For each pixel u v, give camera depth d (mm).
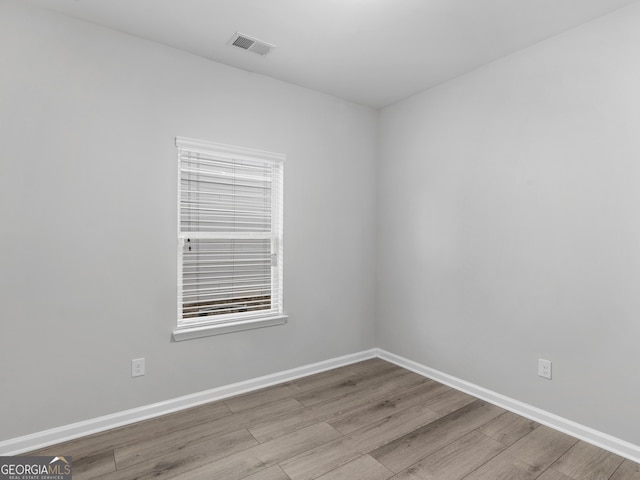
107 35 2326
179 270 2615
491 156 2738
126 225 2391
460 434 2285
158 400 2520
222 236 2818
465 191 2920
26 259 2084
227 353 2809
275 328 3057
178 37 2438
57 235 2172
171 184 2559
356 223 3574
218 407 2631
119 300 2371
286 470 1930
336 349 3445
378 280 3715
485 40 2451
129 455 2051
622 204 2082
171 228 2561
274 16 2199
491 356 2736
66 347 2205
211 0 2051
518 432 2312
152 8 2127
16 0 2055
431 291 3188
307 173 3227
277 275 3105
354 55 2666
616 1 2023
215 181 2787
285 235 3098
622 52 2078
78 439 2207
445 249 3074
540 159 2449
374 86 3188
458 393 2883
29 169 2090
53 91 2154
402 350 3467
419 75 2967
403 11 2141
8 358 2043
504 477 1884
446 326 3068
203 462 1992
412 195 3365
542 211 2438
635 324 2037
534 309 2480
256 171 2982
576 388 2271
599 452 2098
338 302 3447
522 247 2547
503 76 2670
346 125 3488
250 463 1986
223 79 2779
